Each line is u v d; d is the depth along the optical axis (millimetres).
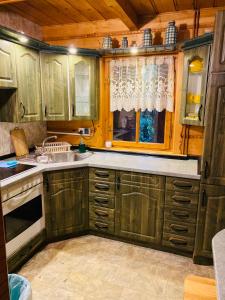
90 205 2803
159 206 2486
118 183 2602
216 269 971
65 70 2809
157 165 2609
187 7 2555
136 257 2490
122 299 1953
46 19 2953
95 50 2822
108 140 3314
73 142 3420
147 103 2965
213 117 2080
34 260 2416
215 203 2229
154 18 2771
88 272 2258
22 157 2887
